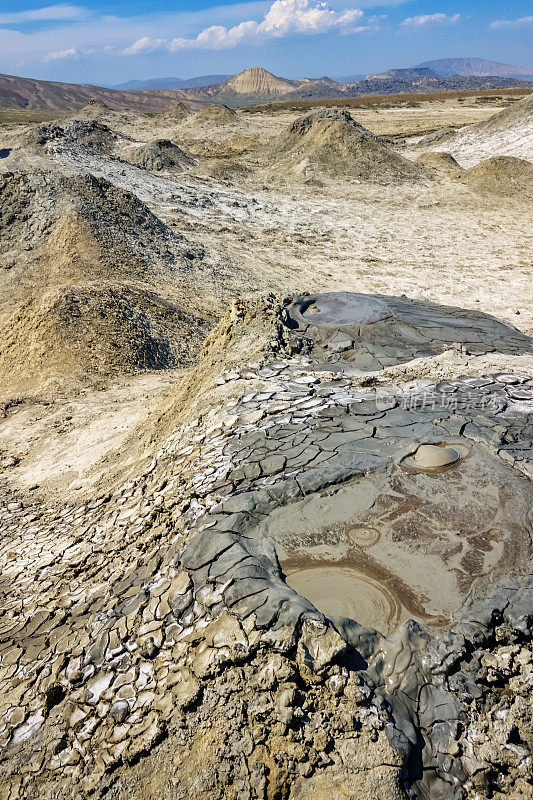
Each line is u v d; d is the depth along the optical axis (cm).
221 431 663
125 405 1189
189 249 2178
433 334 898
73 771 371
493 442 552
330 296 1080
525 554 423
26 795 372
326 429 607
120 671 409
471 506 474
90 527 696
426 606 388
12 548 748
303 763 318
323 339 894
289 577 423
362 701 327
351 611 390
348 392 703
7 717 429
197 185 3073
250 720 341
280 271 2125
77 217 2005
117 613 465
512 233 2495
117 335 1453
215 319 1712
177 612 417
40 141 2888
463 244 2405
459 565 419
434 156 3553
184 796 328
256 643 359
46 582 613
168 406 962
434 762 316
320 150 3459
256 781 319
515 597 386
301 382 750
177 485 591
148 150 3384
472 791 307
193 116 5469
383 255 2311
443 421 599
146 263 1948
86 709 400
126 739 365
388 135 4938
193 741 347
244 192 3089
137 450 905
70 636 480
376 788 298
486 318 997
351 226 2664
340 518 474
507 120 3988
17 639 526
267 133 4922
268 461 561
